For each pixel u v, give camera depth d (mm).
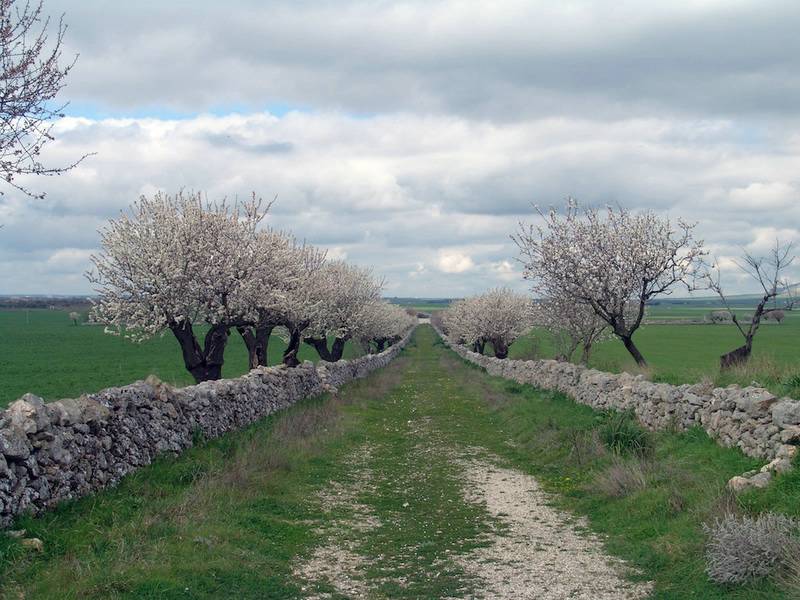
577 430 15555
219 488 10695
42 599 6348
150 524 8562
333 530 9820
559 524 10156
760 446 10008
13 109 7645
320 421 19062
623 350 43750
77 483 9250
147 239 18062
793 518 7434
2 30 7539
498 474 13859
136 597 6633
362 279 40781
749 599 6457
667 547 8211
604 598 7133
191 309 18359
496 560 8508
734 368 14836
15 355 48438
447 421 21438
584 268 20250
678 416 13328
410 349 73062
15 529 7777
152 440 11766
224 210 19922
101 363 42938
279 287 21438
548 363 24969
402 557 8672
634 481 10820
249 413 17422
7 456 7984
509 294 48094
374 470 14266
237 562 7867
